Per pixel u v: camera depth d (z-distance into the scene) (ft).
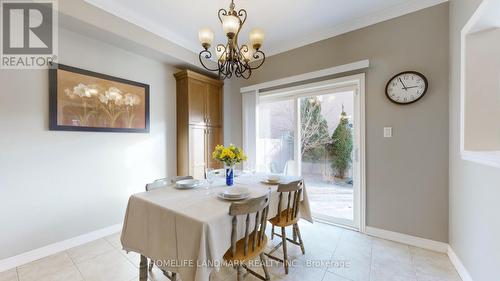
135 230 5.12
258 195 5.57
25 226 6.45
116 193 8.56
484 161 4.39
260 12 7.77
